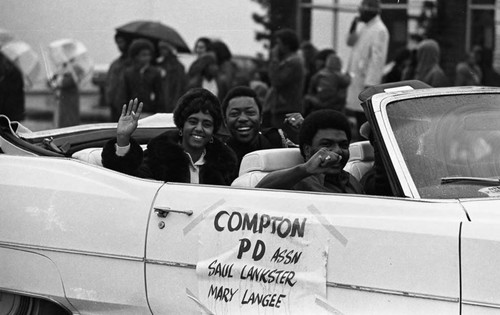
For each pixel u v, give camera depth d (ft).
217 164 19.07
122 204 17.26
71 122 39.86
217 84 37.27
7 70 39.45
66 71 39.34
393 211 15.16
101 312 17.63
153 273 16.90
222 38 37.52
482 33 37.91
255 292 16.01
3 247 18.33
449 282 14.47
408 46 37.09
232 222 16.26
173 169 18.69
